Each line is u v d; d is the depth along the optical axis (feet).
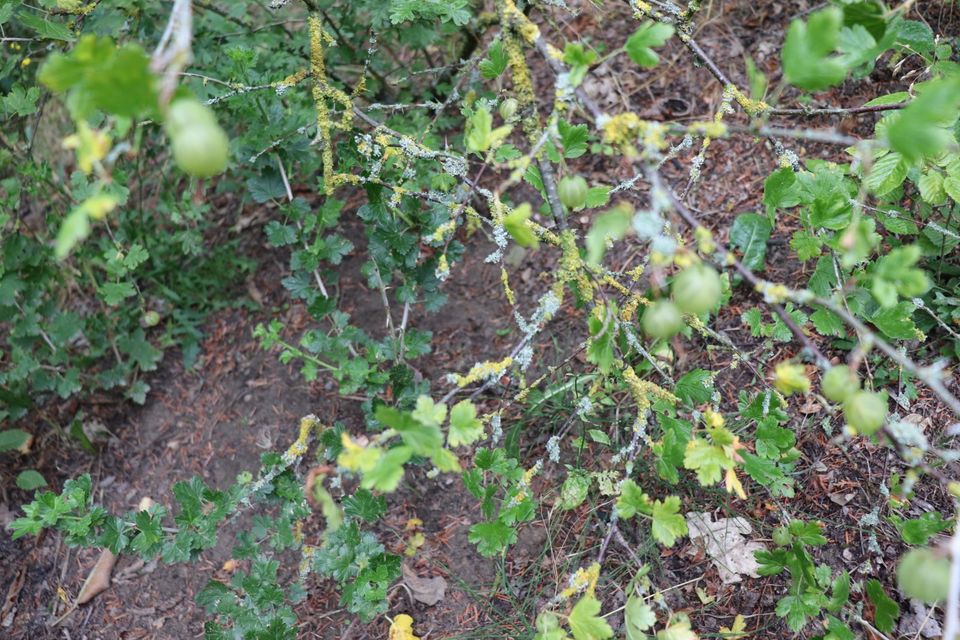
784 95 11.39
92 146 3.31
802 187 7.45
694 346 9.96
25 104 9.45
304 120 9.88
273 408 11.66
